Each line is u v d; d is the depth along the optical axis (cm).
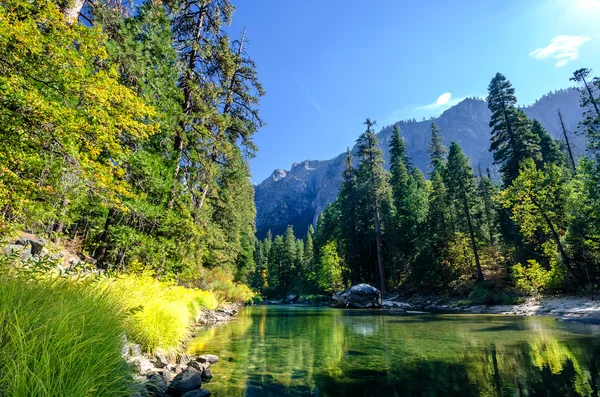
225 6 1467
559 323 1371
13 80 411
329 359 776
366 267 4762
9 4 427
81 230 1553
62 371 233
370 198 4412
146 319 664
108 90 528
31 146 500
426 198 4553
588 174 2362
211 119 1484
